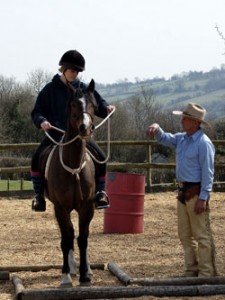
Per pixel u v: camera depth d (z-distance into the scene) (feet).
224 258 32.94
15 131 132.57
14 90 140.26
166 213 51.21
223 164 65.51
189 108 27.14
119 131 118.83
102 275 28.91
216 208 53.98
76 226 44.73
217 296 24.38
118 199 41.91
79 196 26.27
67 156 26.00
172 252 34.91
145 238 39.96
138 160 102.12
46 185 27.81
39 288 25.61
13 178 103.40
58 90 28.19
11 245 37.47
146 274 28.89
